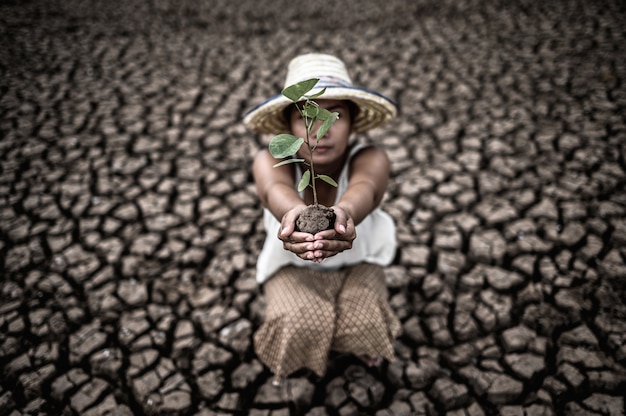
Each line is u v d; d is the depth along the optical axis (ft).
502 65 11.98
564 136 9.05
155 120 10.25
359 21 15.76
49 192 8.08
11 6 16.81
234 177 8.56
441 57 12.75
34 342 5.72
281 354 4.60
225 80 12.10
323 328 4.42
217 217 7.64
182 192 8.16
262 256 5.04
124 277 6.59
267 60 13.24
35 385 5.26
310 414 5.02
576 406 4.94
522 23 14.44
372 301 4.59
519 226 7.19
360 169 4.34
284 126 4.74
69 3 17.44
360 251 4.74
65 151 9.14
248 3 17.84
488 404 5.06
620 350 5.41
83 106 10.69
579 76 11.07
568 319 5.82
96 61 12.94
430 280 6.47
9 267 6.68
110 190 8.16
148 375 5.40
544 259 6.63
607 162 8.29
